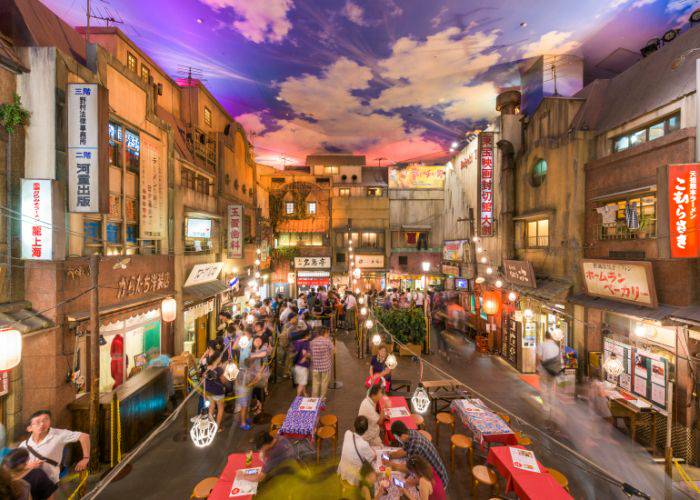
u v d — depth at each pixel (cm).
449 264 2072
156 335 984
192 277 1173
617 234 822
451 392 854
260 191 2280
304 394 860
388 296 1786
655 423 665
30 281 597
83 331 671
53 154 605
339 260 2534
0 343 443
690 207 590
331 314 1568
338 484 513
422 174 2572
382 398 648
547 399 777
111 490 530
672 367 669
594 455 636
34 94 604
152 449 653
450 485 557
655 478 577
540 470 466
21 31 623
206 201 1373
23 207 581
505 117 1306
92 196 634
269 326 1023
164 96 1306
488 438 559
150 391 729
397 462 470
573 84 1472
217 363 742
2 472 358
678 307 648
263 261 2208
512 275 1171
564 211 979
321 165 2709
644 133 788
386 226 2522
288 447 470
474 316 1564
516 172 1254
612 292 792
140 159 916
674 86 713
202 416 512
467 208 1772
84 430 631
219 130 1670
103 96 645
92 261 593
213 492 413
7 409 563
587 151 938
